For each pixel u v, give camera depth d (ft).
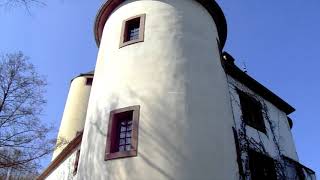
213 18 45.06
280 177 42.42
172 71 33.47
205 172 27.94
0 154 44.52
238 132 39.52
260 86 48.85
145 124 30.01
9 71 51.26
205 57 36.94
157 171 27.32
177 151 28.30
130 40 37.78
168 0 40.27
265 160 41.70
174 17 38.52
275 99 52.08
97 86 36.47
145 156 28.19
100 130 31.99
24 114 49.08
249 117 45.11
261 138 43.37
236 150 35.99
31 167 46.16
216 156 29.58
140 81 33.04
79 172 31.68
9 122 47.60
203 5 43.21
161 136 29.12
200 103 32.24
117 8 42.68
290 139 50.75
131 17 39.47
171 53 34.94
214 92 34.60
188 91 32.45
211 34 41.16
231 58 51.90
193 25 39.09
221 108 34.06
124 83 33.65
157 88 32.17
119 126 31.91
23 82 51.49
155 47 35.37
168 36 36.45
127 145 30.37
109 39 39.68
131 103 31.81
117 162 28.71
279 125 50.14
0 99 48.93
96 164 29.96
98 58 40.27
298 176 45.24
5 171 48.57
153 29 37.14
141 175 27.32
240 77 46.19
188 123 30.12
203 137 29.94
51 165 58.85
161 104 31.07
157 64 33.96
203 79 34.55
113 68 35.68
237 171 32.55
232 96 42.70
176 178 26.94
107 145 30.27
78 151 46.16
